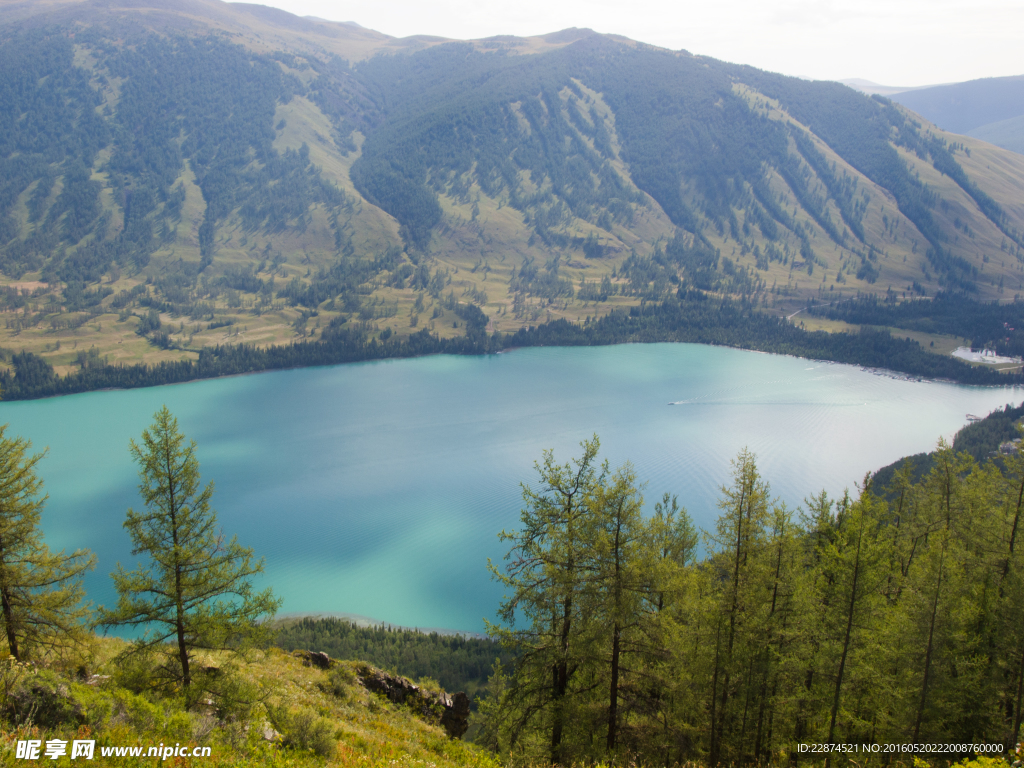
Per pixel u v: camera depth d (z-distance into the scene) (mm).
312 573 152125
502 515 182250
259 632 26875
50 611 28344
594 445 30797
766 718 35469
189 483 26719
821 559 40750
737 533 32781
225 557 27562
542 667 30453
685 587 32406
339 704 31953
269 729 22578
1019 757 20594
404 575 152000
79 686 19484
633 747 30031
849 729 35812
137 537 25875
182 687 24984
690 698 31734
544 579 30281
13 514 28469
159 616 25938
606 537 29016
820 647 35031
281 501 191000
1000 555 40688
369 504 189375
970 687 34438
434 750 28891
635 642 29469
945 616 34500
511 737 30125
